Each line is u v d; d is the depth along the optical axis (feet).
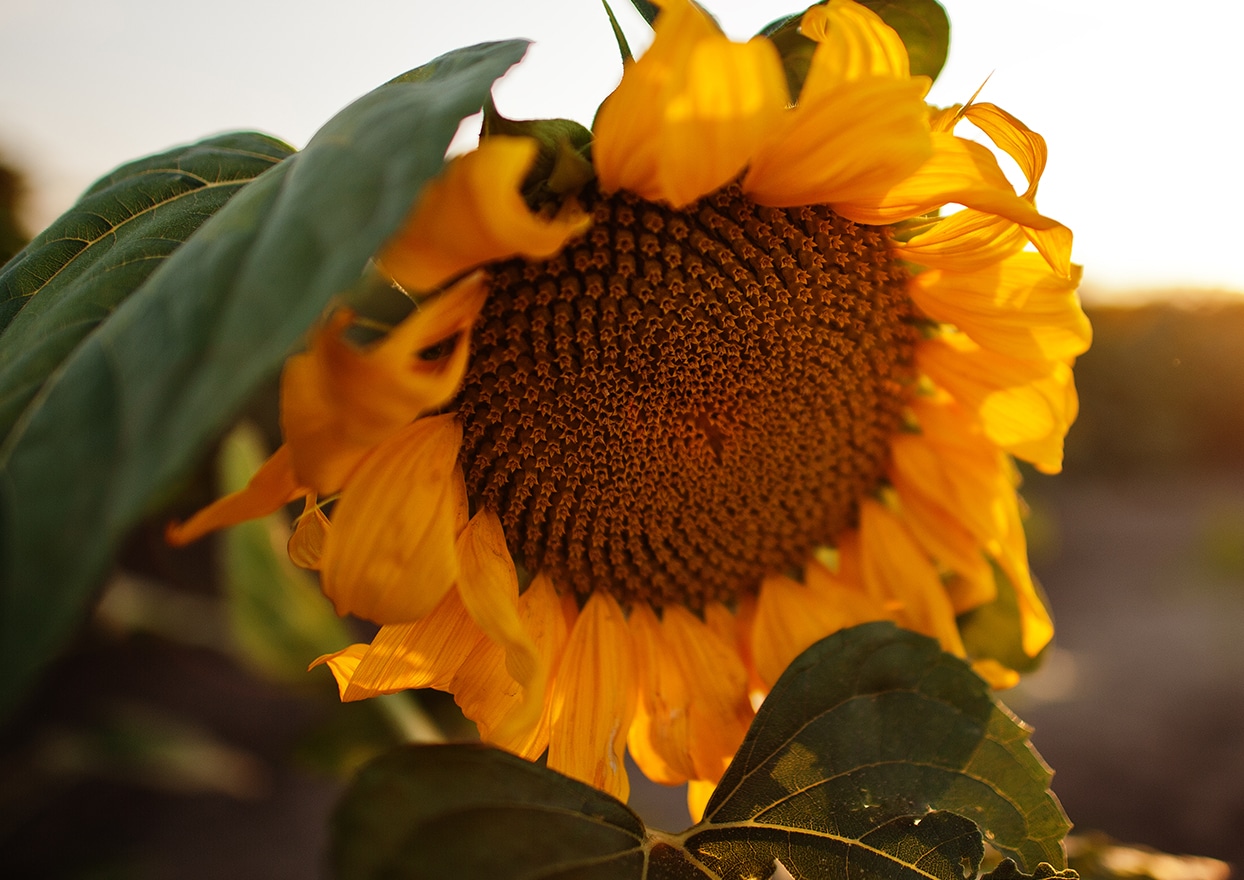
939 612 1.19
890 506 1.22
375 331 0.99
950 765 0.94
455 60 0.83
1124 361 8.59
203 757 2.35
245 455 1.50
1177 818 3.31
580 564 1.10
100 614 1.77
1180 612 5.43
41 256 0.98
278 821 3.33
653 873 0.87
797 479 1.16
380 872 0.77
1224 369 8.79
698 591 1.16
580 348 1.05
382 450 0.94
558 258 1.03
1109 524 7.29
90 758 2.26
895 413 1.18
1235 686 4.30
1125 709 4.12
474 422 1.03
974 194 0.94
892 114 0.93
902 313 1.13
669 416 1.09
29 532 0.60
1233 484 8.49
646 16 0.94
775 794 0.93
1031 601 1.18
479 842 0.79
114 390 0.67
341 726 1.63
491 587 0.97
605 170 0.92
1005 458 1.18
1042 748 3.80
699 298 1.06
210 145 1.06
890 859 0.93
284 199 0.74
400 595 0.91
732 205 1.06
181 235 0.94
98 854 3.06
